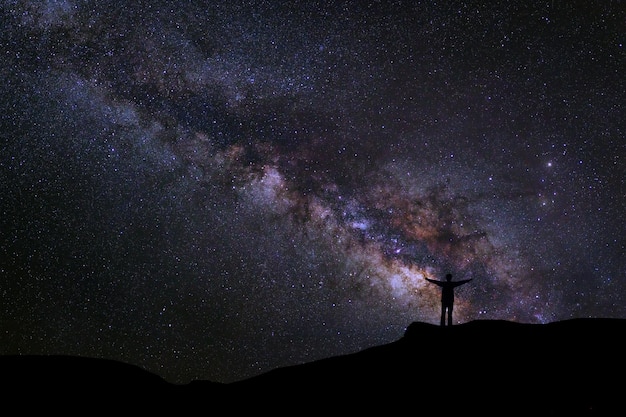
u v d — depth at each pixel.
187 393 15.89
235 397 15.49
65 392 15.06
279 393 15.34
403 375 15.20
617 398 12.45
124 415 14.34
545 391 13.14
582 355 14.64
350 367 16.39
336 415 13.74
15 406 14.21
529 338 16.16
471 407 13.00
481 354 15.51
